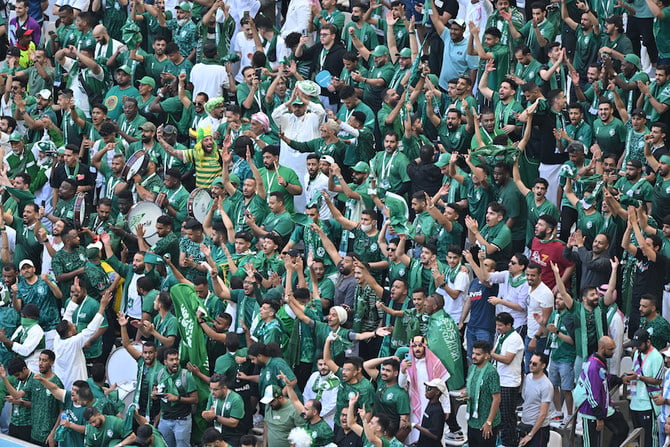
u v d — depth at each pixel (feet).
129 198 291.38
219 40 333.83
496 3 304.71
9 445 266.57
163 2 341.00
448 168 274.77
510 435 240.12
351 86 299.99
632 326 252.01
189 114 318.45
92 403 256.93
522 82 284.61
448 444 244.63
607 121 275.39
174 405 254.06
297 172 298.76
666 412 234.79
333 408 247.09
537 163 277.44
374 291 257.96
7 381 266.77
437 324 246.06
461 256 257.96
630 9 297.94
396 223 271.28
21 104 323.57
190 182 304.91
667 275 252.83
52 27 365.61
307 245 272.72
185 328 258.98
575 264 254.47
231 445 249.14
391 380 240.12
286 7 349.41
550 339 245.86
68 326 266.57
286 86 314.96
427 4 312.29
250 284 261.24
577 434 240.53
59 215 298.35
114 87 328.70
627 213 254.47
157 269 277.03
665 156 263.29
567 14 299.79
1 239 301.22
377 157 286.87
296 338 256.93
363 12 321.52
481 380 235.40
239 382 252.83
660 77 278.87
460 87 288.92
